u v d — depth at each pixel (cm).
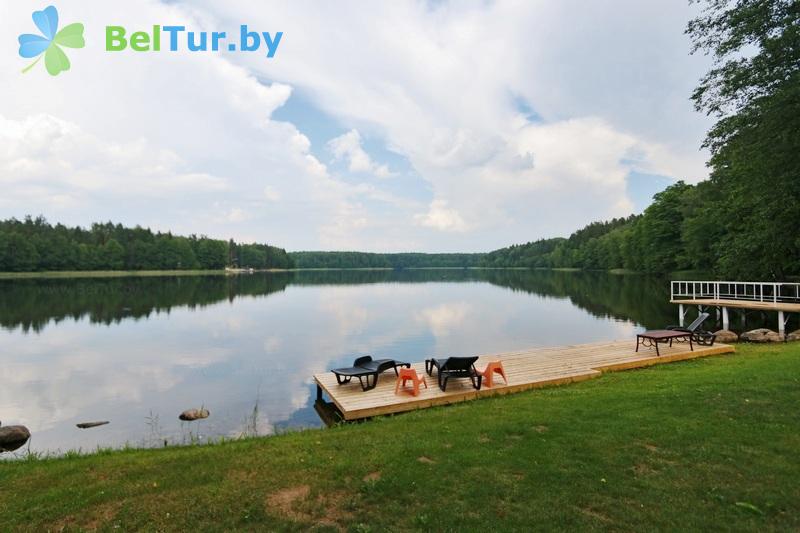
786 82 918
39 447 742
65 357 1470
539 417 613
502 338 1798
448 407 762
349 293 4416
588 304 2989
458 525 351
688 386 753
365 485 416
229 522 363
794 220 1548
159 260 9444
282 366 1348
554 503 379
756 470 427
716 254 2964
